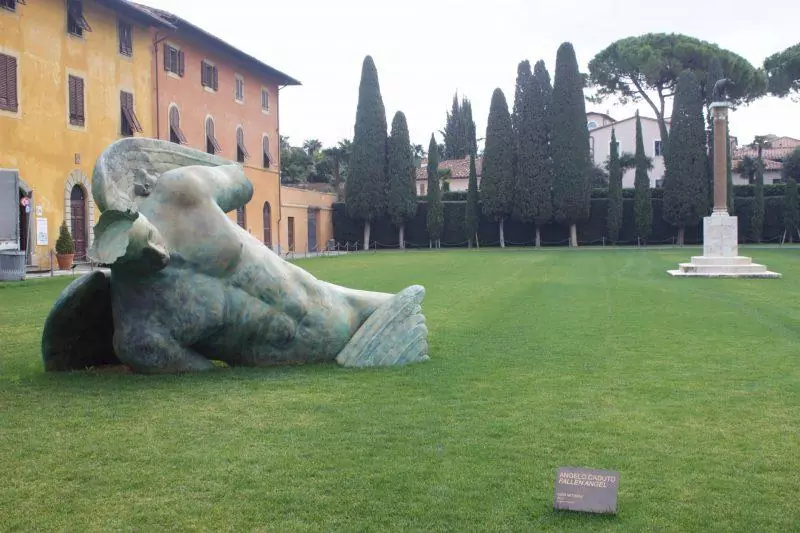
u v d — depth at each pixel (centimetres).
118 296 803
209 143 3969
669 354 969
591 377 824
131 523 439
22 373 837
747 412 673
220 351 851
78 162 2895
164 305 799
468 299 1667
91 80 2972
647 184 5078
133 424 632
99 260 727
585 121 5047
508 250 4766
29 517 447
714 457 549
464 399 720
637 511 454
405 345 898
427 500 470
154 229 765
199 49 3853
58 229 2788
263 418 650
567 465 532
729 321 1291
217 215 820
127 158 813
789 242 5091
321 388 759
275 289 848
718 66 4978
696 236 5209
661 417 656
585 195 5022
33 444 579
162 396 724
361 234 5562
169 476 511
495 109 5169
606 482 456
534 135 5072
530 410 680
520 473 516
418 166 9062
